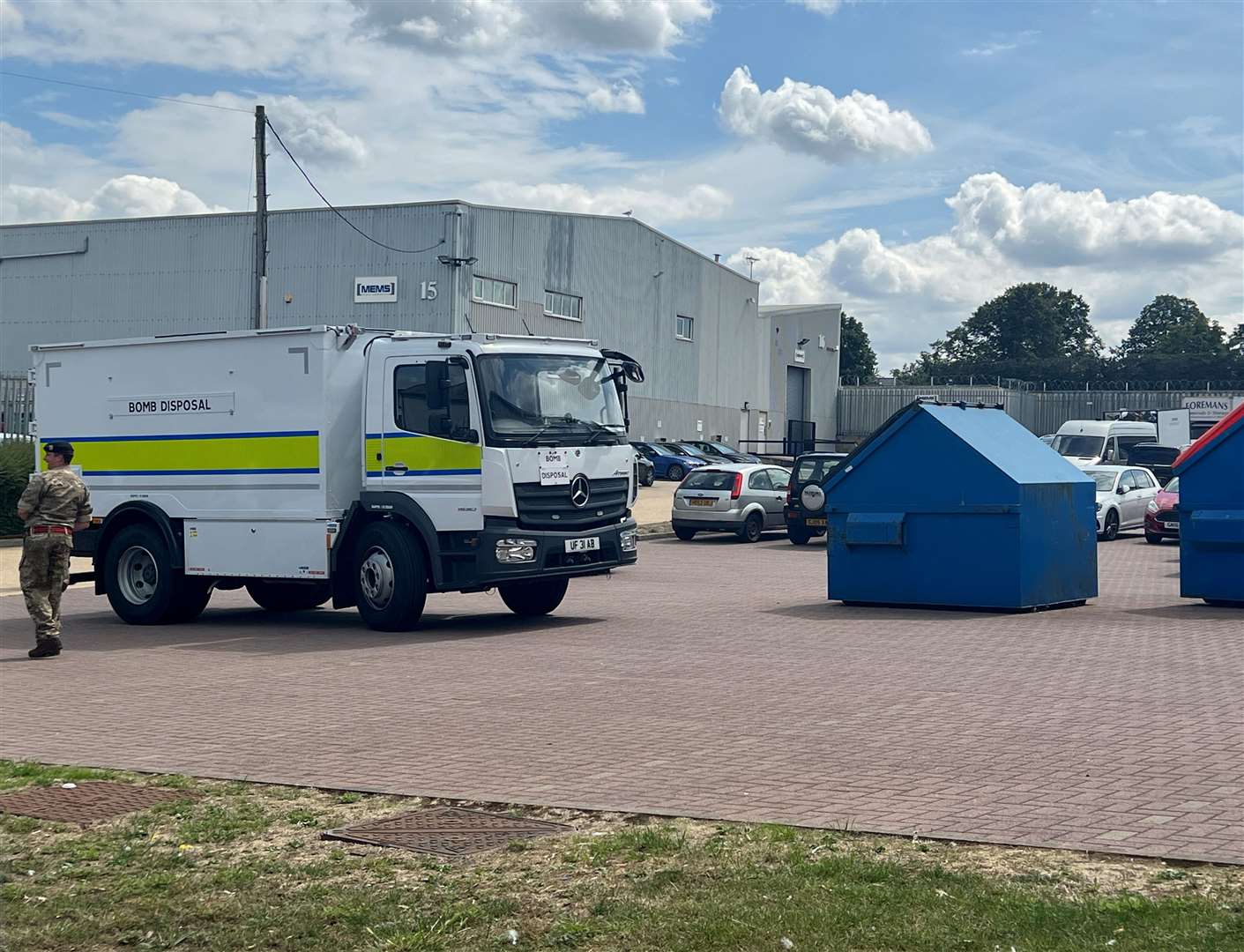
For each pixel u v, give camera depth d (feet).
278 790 25.08
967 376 497.46
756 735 29.58
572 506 50.55
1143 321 594.65
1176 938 16.02
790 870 19.21
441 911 18.15
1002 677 37.47
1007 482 53.36
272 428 51.60
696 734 29.76
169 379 54.19
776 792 24.18
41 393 57.57
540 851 20.76
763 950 16.28
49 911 18.60
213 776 26.43
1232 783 24.30
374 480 50.70
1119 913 16.93
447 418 49.03
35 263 194.90
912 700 33.88
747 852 20.27
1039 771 25.55
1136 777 24.85
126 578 54.90
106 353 55.83
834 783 24.88
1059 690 35.09
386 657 43.34
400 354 50.24
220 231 185.16
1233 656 41.39
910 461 55.67
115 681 39.09
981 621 51.21
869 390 317.63
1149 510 100.99
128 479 55.21
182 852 21.16
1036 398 311.88
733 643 45.73
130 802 24.38
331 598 60.70
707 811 22.94
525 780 25.57
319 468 50.57
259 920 18.02
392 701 34.83
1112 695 34.30
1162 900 17.48
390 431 50.31
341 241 178.50
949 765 26.25
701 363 245.04
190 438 53.57
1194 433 171.73
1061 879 18.58
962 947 16.11
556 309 196.24
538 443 49.47
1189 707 32.35
